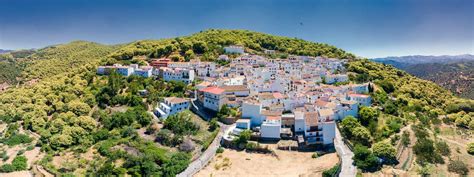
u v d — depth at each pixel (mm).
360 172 123875
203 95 189500
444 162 132875
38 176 130375
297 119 157000
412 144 146250
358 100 184875
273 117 161000
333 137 148500
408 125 168375
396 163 131625
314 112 160500
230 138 155375
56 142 152875
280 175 128875
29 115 187125
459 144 149375
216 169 135625
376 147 133625
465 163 131625
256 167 136250
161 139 157625
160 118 175375
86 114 185750
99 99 196250
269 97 181125
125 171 129500
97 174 126312
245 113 168125
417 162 132750
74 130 158375
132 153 142000
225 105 175500
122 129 166250
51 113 196250
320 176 124062
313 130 153250
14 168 136250
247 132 153500
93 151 149750
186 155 143500
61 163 138875
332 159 137500
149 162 132875
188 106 188125
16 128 179500
